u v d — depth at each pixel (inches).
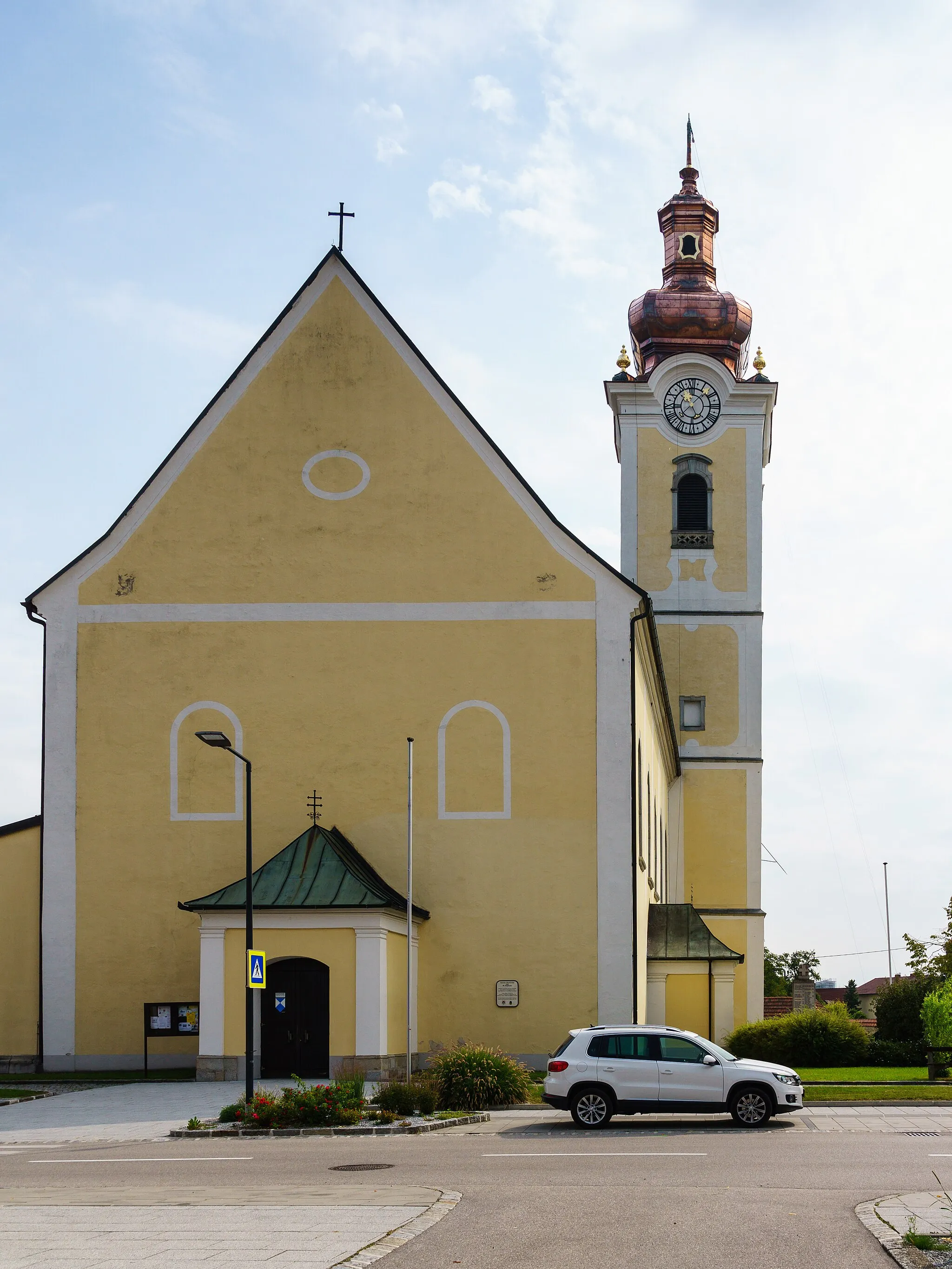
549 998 1358.3
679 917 1706.4
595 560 1417.3
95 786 1409.9
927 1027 1494.8
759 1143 818.8
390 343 1460.4
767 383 2224.4
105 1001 1378.0
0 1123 976.9
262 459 1449.3
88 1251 469.1
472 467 1438.2
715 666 2198.6
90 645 1429.6
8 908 1414.9
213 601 1429.6
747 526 2218.3
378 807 1392.7
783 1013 2642.7
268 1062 1237.1
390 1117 921.5
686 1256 468.1
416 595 1423.5
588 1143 825.5
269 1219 533.3
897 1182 647.1
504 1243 490.3
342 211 1482.5
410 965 1221.7
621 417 2245.3
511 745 1397.6
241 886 1268.5
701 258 2365.9
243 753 1406.3
